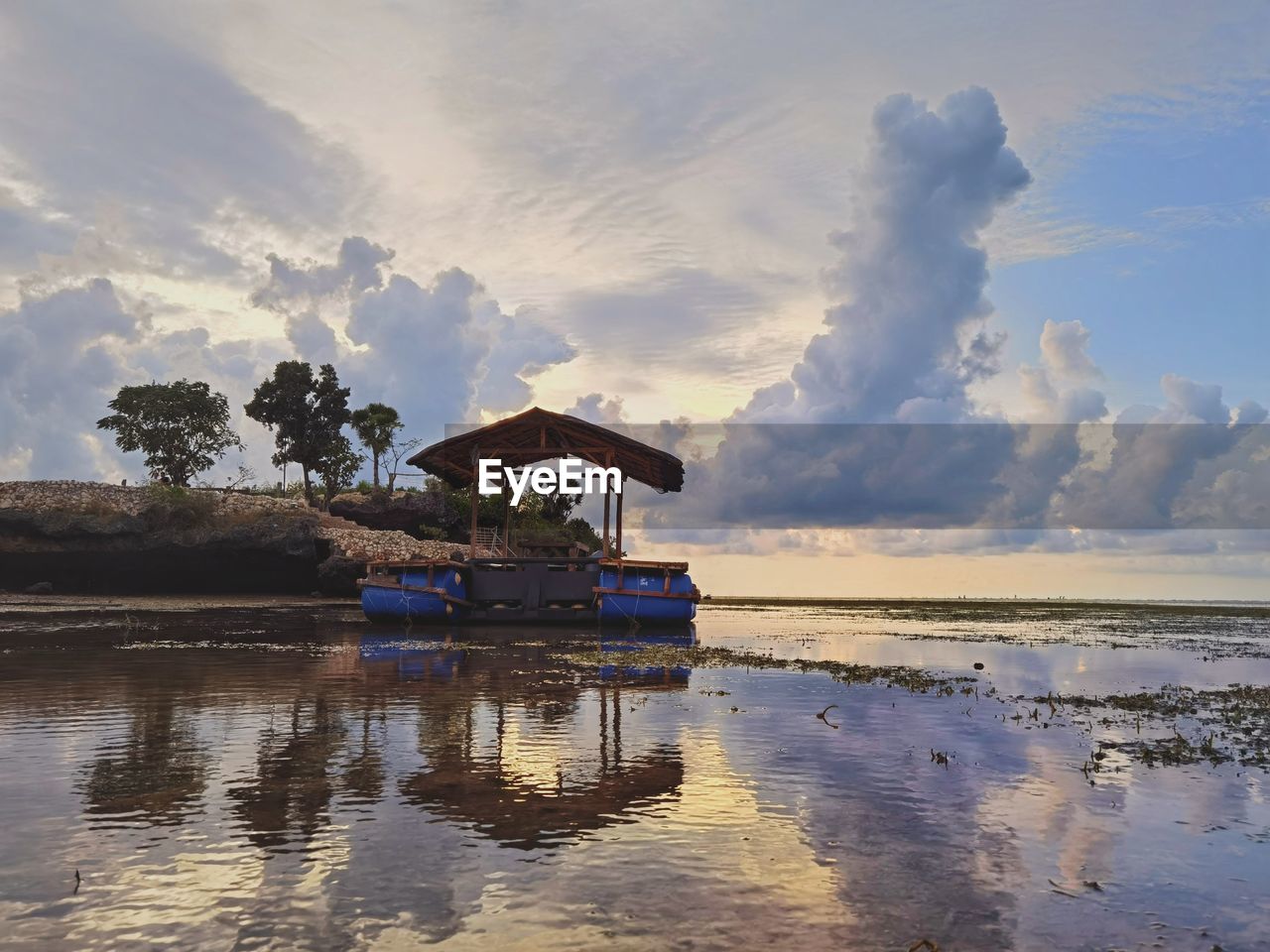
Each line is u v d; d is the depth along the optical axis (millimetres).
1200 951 4902
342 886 5617
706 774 8875
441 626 33719
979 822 7336
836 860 6316
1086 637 34125
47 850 6230
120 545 52562
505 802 7648
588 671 18062
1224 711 14078
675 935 4949
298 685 14945
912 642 29875
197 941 4773
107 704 12656
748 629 37250
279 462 79750
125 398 78625
